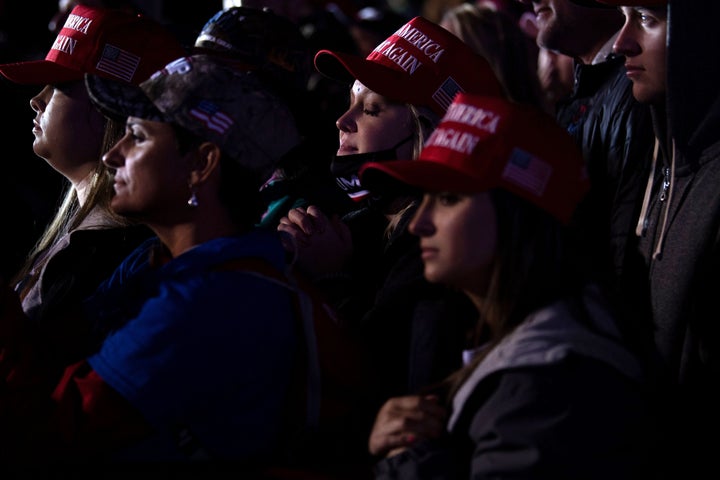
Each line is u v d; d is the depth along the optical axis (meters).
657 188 4.41
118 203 4.03
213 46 5.63
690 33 3.94
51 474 3.86
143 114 3.93
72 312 4.47
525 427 3.34
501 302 3.59
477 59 4.96
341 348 4.07
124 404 3.80
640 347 3.69
